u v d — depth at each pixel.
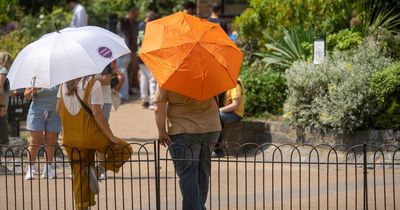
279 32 24.95
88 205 13.60
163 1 35.66
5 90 17.77
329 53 22.38
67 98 13.31
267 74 22.50
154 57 12.67
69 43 13.07
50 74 12.79
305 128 20.02
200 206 13.20
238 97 20.19
